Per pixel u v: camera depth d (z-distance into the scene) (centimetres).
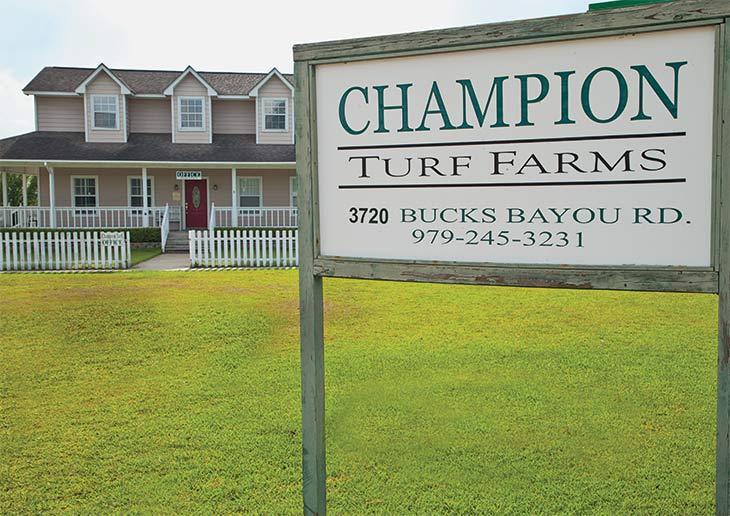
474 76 285
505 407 603
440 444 519
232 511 418
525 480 456
